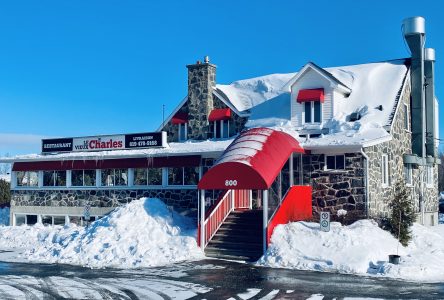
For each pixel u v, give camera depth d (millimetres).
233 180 20016
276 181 21359
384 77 28203
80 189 29594
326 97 26547
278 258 18922
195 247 21125
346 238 19188
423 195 28484
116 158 28453
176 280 16156
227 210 23359
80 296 13969
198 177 26391
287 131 25312
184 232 22562
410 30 27781
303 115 26938
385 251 18953
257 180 19609
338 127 24984
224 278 16438
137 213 23281
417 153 27672
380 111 25656
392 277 16469
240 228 22188
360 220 21391
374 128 24094
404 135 26766
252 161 19953
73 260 20344
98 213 28938
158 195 27344
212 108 30562
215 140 29266
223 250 20938
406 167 26984
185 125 31453
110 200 28656
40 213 30828
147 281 16031
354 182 22453
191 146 27875
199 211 21562
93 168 29062
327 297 13594
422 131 27578
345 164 22734
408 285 15164
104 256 20375
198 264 19156
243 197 24969
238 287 15000
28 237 26547
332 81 26203
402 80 27422
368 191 22188
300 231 20141
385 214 23688
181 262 19625
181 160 26469
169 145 29281
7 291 14641
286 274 17094
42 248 22375
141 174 27984
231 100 30281
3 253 22906
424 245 21344
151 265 19094
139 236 21688
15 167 31641
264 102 30078
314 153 23438
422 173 28484
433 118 28688
